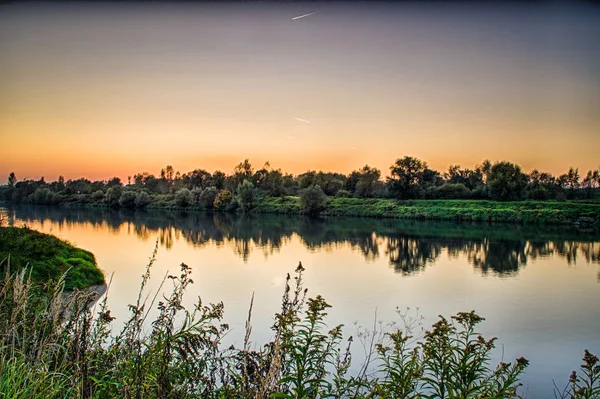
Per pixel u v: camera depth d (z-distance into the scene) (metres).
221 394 4.19
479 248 42.84
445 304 21.94
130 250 38.50
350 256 37.31
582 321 19.22
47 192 116.94
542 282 27.73
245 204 100.25
